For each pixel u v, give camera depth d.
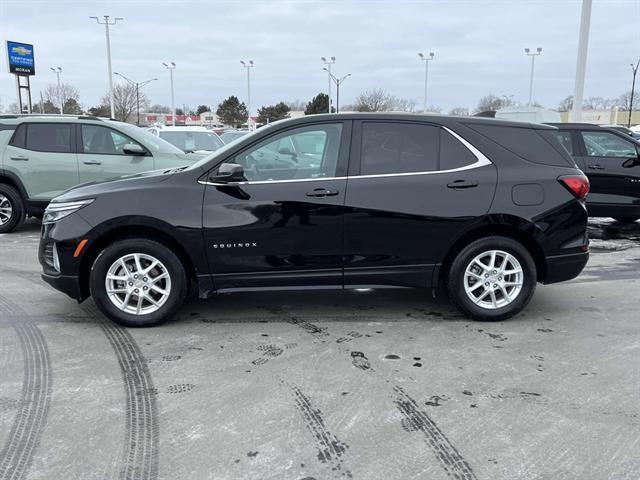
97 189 4.55
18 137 8.73
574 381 3.64
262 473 2.64
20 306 5.18
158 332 4.52
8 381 3.61
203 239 4.43
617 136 9.02
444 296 5.56
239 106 88.50
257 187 4.46
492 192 4.53
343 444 2.89
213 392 3.47
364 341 4.34
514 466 2.70
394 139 4.59
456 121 4.66
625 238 8.90
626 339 4.40
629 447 2.87
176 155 9.02
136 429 3.03
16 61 38.31
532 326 4.69
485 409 3.26
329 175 4.51
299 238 4.48
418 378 3.67
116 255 4.47
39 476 2.61
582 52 14.55
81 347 4.19
